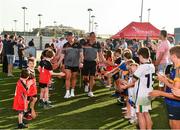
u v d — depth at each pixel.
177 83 5.06
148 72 6.36
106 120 8.28
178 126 5.36
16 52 20.97
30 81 7.89
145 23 20.47
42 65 9.60
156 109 9.76
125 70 8.90
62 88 13.25
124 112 8.94
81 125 7.75
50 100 10.77
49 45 14.59
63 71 11.95
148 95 6.09
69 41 11.05
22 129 7.34
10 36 16.69
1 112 8.95
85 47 11.43
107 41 25.17
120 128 7.60
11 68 16.77
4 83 14.29
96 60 11.66
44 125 7.70
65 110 9.34
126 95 8.45
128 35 20.05
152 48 16.58
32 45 18.08
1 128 7.40
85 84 12.61
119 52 11.42
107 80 13.85
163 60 10.66
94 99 11.09
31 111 8.23
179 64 5.14
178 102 5.25
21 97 7.39
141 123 6.45
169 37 13.97
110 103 10.45
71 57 11.04
